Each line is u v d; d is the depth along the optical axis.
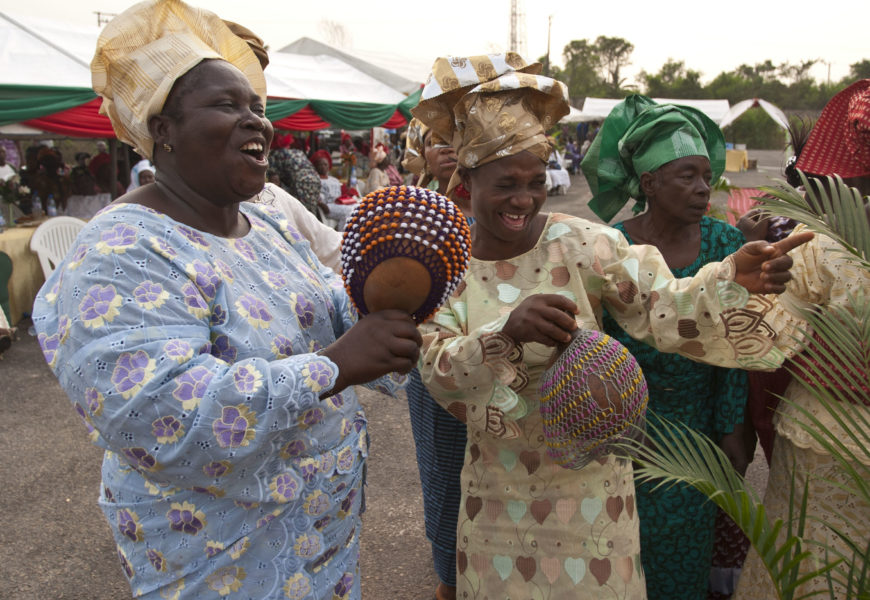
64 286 1.39
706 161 2.49
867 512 2.15
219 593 1.51
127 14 1.47
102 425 1.32
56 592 3.21
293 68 14.10
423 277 1.35
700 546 2.50
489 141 1.85
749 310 1.83
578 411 1.62
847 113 2.34
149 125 1.47
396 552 3.45
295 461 1.56
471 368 1.84
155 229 1.42
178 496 1.47
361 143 19.20
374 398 5.44
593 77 86.69
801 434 2.21
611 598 2.00
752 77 74.81
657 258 2.00
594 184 2.81
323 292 1.72
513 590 2.07
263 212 1.79
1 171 9.41
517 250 2.05
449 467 2.63
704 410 2.50
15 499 4.00
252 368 1.33
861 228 1.70
